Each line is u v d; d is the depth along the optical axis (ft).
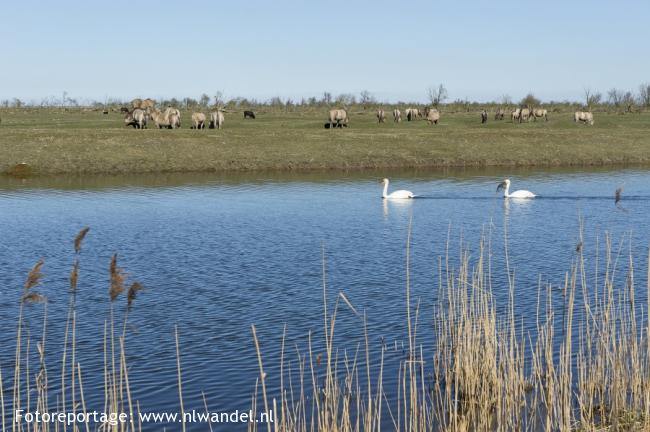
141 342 65.16
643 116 395.55
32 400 52.65
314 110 477.36
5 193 165.27
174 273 91.30
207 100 495.00
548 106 541.34
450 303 57.00
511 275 87.81
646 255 98.68
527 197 157.48
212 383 56.03
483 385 49.01
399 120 353.72
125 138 224.94
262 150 227.20
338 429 45.27
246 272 91.81
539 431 46.75
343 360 59.88
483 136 250.98
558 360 57.72
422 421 47.52
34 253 103.50
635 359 48.57
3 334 67.00
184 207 148.05
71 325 69.67
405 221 130.72
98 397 53.47
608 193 164.96
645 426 44.42
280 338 66.03
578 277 86.07
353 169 218.79
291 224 128.36
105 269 93.45
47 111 446.19
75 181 187.42
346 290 82.38
